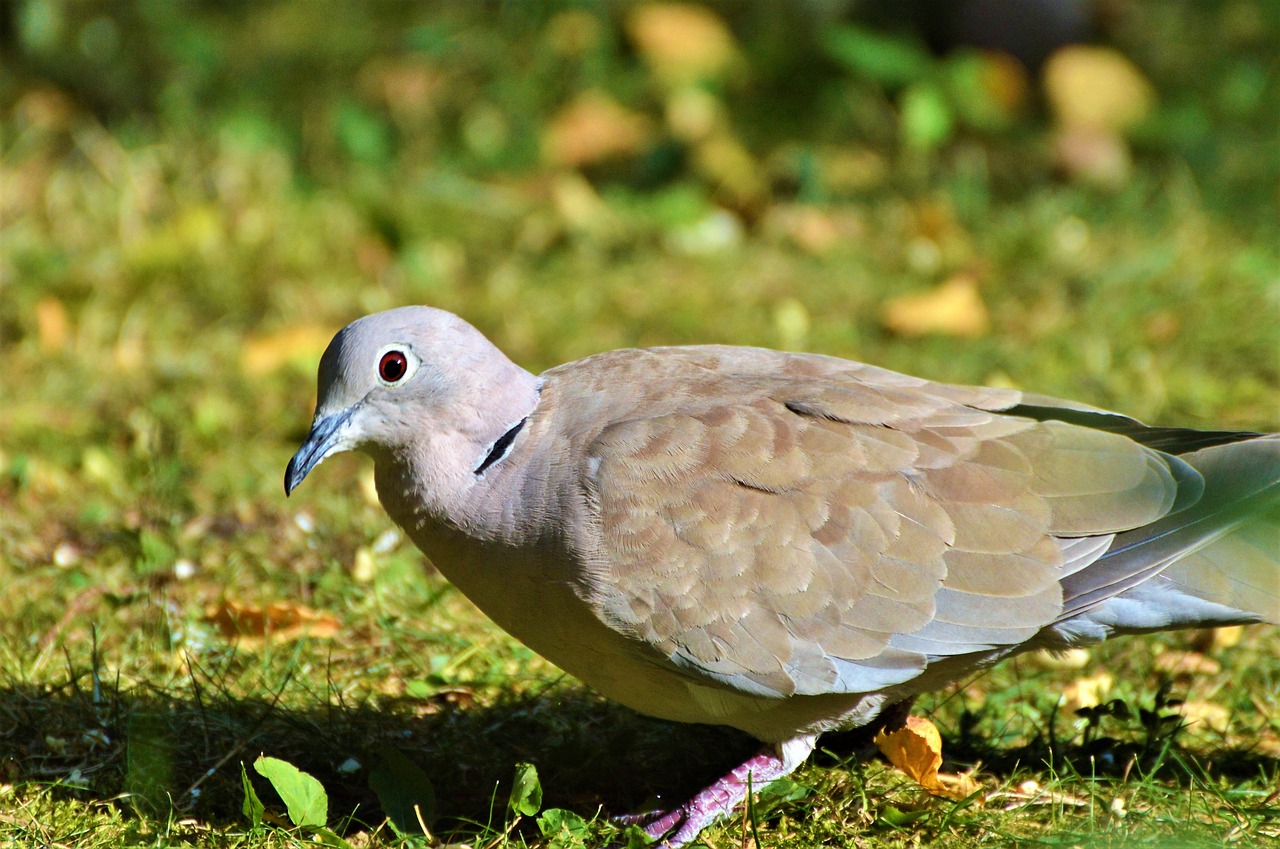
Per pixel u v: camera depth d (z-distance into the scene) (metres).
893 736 8.11
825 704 7.79
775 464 7.66
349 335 7.89
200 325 13.66
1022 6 17.50
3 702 8.61
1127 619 7.84
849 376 8.41
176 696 8.73
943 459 7.79
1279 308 13.35
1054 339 13.12
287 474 7.76
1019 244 14.45
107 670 9.01
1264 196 15.42
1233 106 17.02
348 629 9.63
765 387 8.09
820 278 14.38
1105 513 7.78
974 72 16.84
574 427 7.87
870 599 7.59
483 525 7.71
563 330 13.48
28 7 17.31
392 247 14.74
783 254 14.89
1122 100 16.61
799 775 8.20
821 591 7.56
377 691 9.04
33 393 12.54
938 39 17.91
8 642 9.23
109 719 8.49
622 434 7.73
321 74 17.55
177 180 15.36
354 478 11.50
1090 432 8.02
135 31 17.95
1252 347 12.91
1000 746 8.55
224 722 8.41
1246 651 9.37
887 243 14.99
